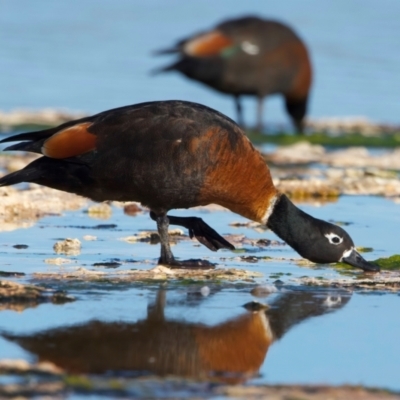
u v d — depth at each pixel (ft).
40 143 43.47
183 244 47.98
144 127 42.91
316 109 101.96
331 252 43.70
